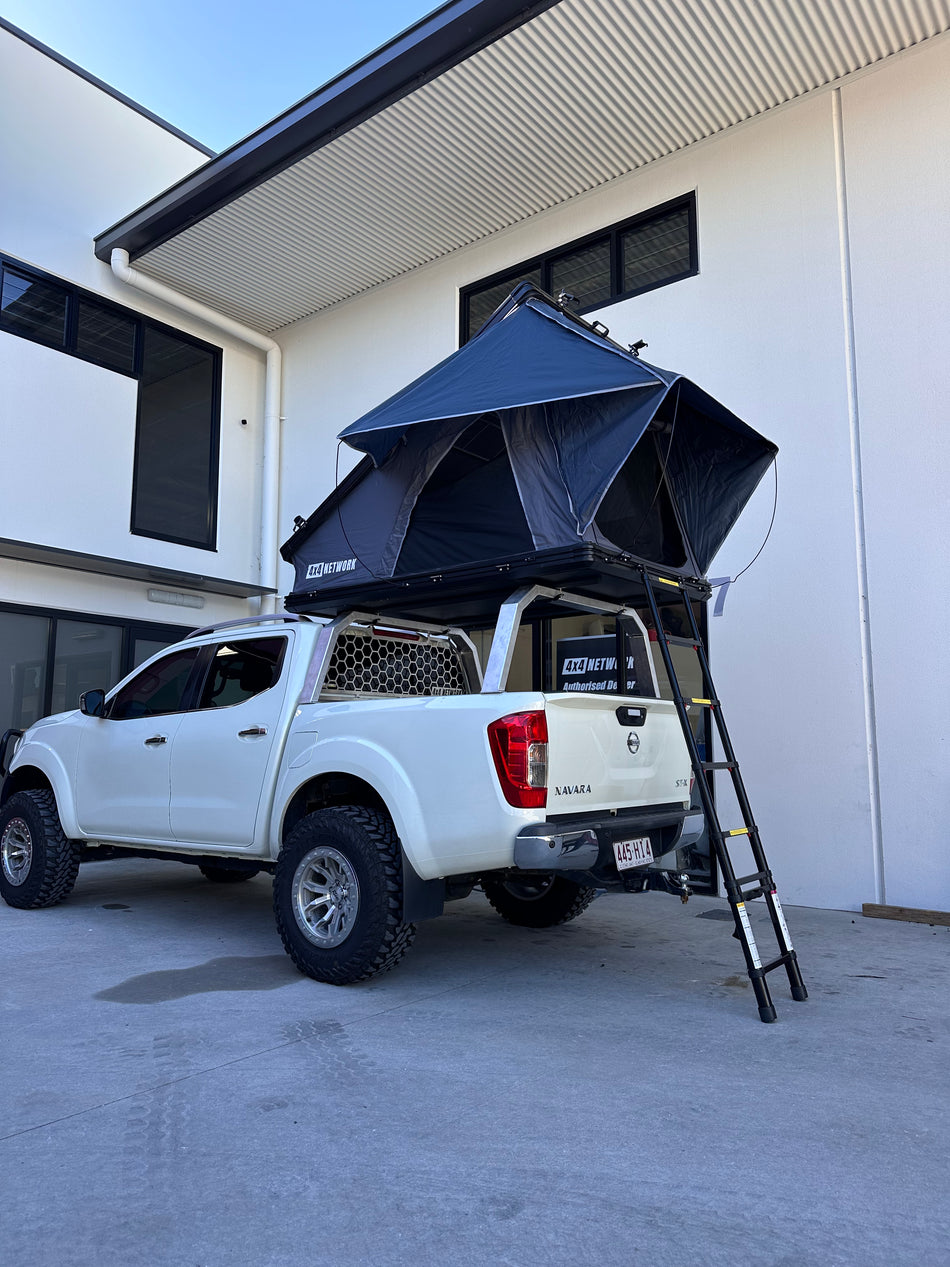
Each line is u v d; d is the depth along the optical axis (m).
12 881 5.91
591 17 6.22
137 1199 2.20
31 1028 3.47
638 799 4.37
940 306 6.15
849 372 6.52
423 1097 2.83
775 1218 2.12
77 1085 2.91
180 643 5.49
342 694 4.93
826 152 6.77
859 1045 3.36
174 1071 3.03
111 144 9.87
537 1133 2.57
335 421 10.24
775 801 6.54
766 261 7.00
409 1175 2.32
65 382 9.14
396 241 9.02
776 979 4.36
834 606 6.41
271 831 4.59
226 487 10.66
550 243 8.45
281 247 9.15
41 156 9.16
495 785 3.69
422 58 6.77
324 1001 3.87
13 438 8.64
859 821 6.16
